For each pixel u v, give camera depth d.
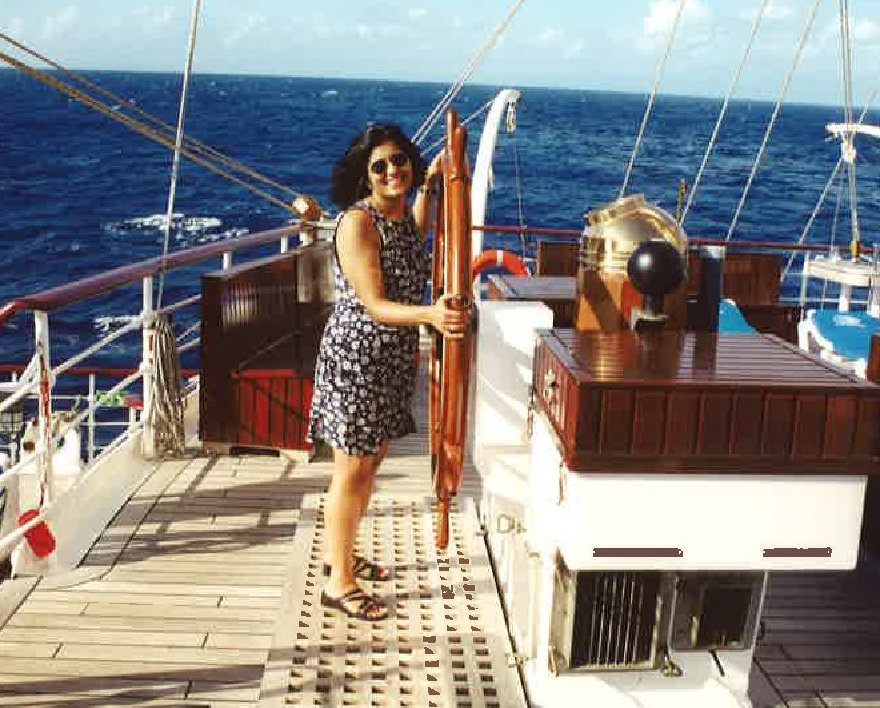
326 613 3.15
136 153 62.47
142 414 4.86
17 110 104.56
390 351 2.95
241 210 40.94
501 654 2.94
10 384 4.71
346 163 2.86
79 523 3.95
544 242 5.60
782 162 71.38
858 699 2.96
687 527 2.31
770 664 3.13
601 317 2.92
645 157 70.44
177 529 3.99
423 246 3.02
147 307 4.71
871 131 6.62
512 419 3.24
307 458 4.90
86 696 2.78
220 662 2.98
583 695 2.65
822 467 2.28
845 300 7.34
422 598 3.26
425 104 152.38
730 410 2.24
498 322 3.18
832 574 3.79
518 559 3.13
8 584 3.43
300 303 6.23
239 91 196.00
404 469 4.73
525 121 113.75
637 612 2.55
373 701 2.70
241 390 4.88
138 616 3.24
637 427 2.23
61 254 30.38
